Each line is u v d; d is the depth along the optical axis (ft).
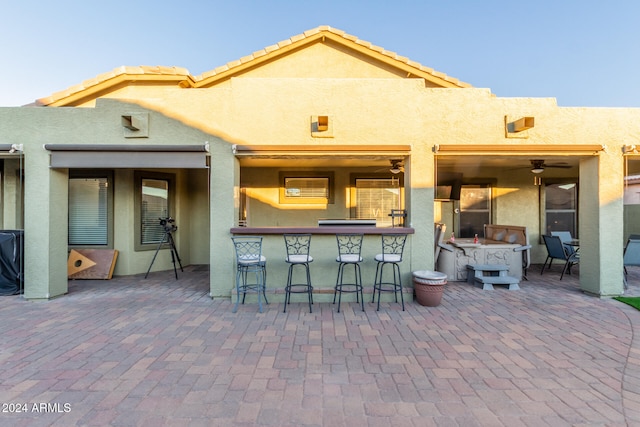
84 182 24.70
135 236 24.89
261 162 23.98
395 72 26.91
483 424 7.36
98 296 18.26
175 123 17.34
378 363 10.27
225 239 17.46
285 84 17.35
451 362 10.32
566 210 29.30
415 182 17.43
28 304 16.63
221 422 7.45
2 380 9.24
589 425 7.32
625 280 20.84
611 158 17.56
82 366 10.06
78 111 17.26
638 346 11.43
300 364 10.20
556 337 12.26
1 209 24.12
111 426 7.30
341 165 26.43
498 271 21.53
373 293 16.88
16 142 17.08
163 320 14.24
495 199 28.91
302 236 17.38
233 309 15.75
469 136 17.52
